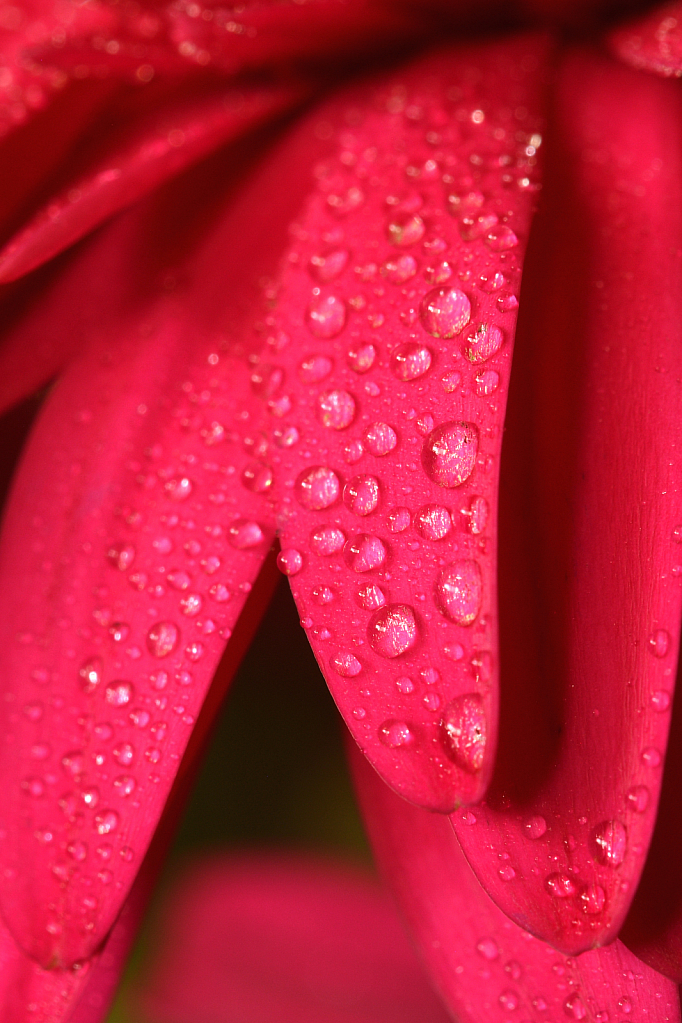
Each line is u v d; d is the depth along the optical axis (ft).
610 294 0.30
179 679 0.29
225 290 0.32
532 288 0.30
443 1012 0.44
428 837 0.32
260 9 0.32
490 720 0.27
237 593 0.30
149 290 0.33
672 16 0.33
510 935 0.31
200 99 0.34
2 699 0.31
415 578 0.28
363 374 0.29
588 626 0.28
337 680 0.28
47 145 0.34
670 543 0.28
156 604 0.30
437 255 0.30
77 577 0.31
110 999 0.33
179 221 0.33
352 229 0.31
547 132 0.32
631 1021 0.29
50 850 0.29
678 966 0.28
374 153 0.32
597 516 0.29
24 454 0.32
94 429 0.32
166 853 0.32
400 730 0.27
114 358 0.32
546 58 0.32
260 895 0.46
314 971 0.44
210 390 0.31
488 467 0.28
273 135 0.34
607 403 0.29
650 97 0.32
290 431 0.29
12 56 0.34
